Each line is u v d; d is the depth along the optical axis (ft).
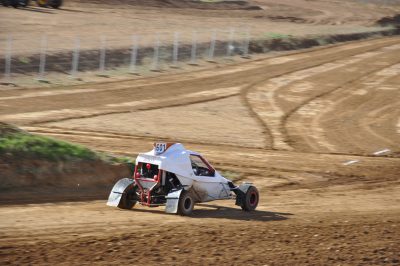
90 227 92.63
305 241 89.25
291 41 461.78
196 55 387.34
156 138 209.36
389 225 107.14
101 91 283.38
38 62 307.78
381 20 654.53
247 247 83.92
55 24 408.26
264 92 314.55
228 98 294.87
